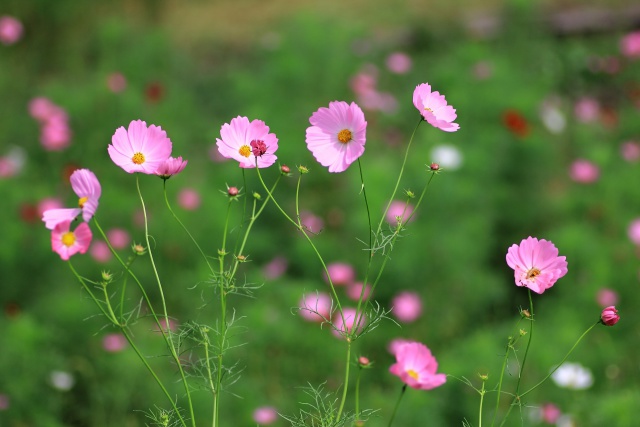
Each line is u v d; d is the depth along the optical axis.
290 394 4.24
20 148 6.27
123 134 1.96
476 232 5.13
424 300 4.88
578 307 4.78
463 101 6.11
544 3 9.25
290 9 9.79
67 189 5.79
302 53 6.59
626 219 5.45
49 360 4.13
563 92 7.86
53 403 4.05
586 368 4.27
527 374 4.00
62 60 8.12
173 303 4.84
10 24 7.32
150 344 4.18
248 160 2.04
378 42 8.30
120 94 6.38
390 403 3.91
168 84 7.21
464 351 4.14
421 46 8.37
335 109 1.97
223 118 7.18
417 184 5.18
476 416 3.83
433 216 5.16
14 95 7.35
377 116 6.60
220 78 7.81
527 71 7.70
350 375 4.41
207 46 9.03
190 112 6.84
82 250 1.91
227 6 9.98
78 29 8.32
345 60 6.66
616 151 6.60
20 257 4.88
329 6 9.82
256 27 9.42
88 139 6.15
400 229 2.01
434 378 1.92
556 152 6.06
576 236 5.09
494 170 5.60
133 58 7.42
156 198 5.59
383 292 4.86
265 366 4.33
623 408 3.72
